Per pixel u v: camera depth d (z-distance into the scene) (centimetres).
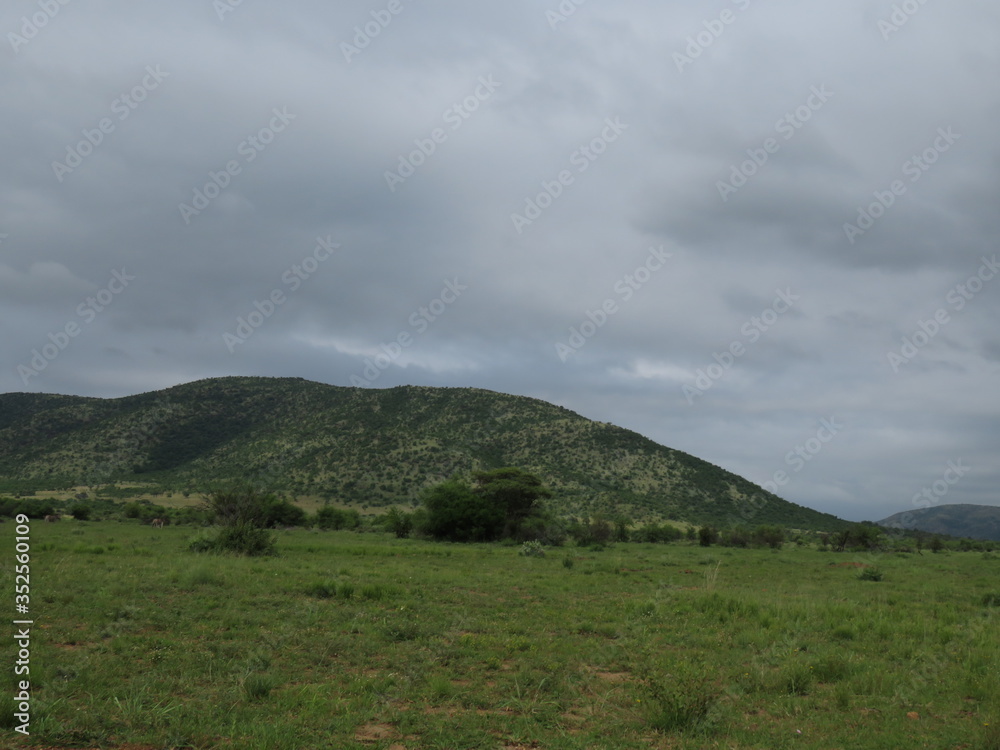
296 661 1130
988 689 1041
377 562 3175
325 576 2319
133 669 1021
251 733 762
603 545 5962
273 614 1530
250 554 3316
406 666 1125
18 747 702
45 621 1334
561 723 880
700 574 3180
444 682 1002
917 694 1037
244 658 1120
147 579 1962
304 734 773
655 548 5778
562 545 6041
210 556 2925
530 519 6919
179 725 776
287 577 2220
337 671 1089
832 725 882
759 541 7150
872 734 841
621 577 2845
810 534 10475
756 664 1188
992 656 1265
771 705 973
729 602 1867
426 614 1650
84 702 855
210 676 1005
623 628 1545
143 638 1223
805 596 2169
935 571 3897
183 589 1827
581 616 1723
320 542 4850
